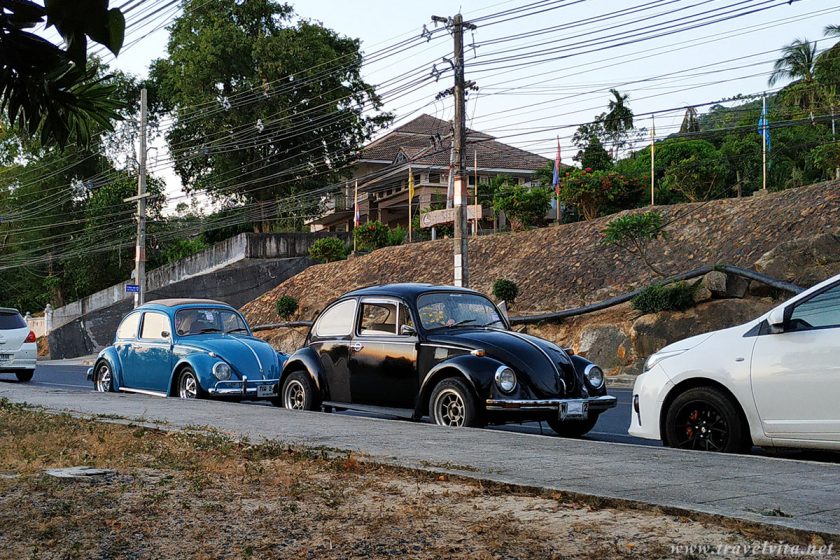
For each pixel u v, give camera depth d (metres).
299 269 47.81
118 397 13.17
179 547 4.36
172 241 61.38
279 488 5.87
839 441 7.04
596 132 50.00
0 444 8.09
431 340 10.18
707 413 7.91
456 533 4.54
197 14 52.00
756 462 6.79
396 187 59.16
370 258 40.00
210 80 51.53
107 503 5.37
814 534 4.22
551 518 4.86
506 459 6.96
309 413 10.62
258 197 52.97
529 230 34.66
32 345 22.45
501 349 9.79
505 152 58.50
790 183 37.62
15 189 63.53
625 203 34.38
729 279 22.45
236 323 14.98
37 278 66.69
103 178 61.19
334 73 49.28
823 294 7.39
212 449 7.61
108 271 59.75
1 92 3.14
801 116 43.94
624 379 21.42
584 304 26.88
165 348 14.19
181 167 52.25
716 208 28.48
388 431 8.84
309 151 51.06
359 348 10.95
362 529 4.66
